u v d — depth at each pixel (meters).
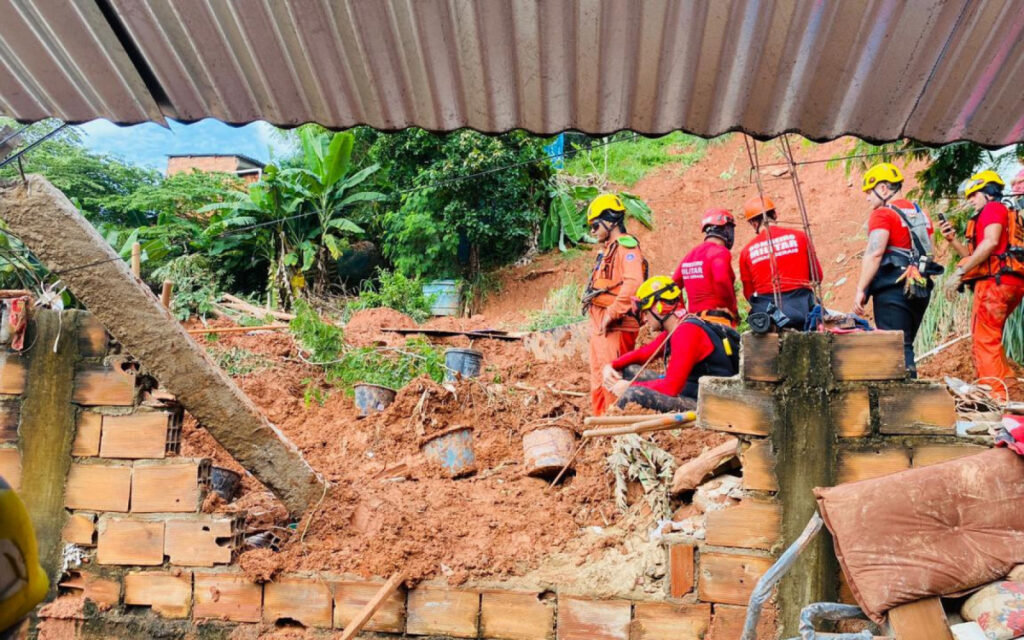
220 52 3.91
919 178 8.19
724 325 5.38
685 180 18.05
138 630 5.02
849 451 4.41
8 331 5.28
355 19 3.72
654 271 15.78
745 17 3.63
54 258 4.79
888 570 3.73
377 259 17.31
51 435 5.23
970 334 7.25
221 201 17.62
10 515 1.81
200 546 5.04
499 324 11.80
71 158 19.14
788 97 3.96
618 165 19.00
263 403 7.95
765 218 4.93
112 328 4.87
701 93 3.98
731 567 4.50
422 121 4.23
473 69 3.95
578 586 4.66
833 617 3.90
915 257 5.62
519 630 4.68
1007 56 3.70
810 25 3.64
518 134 15.70
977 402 5.28
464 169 15.32
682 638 4.51
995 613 3.50
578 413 7.34
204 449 6.65
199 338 9.30
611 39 3.76
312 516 5.10
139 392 5.20
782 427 4.49
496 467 6.25
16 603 1.78
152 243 15.04
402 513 5.04
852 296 11.62
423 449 6.12
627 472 5.20
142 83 4.06
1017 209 6.43
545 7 3.65
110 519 5.14
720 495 4.80
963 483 3.80
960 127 4.05
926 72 3.79
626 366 5.92
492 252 16.48
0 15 3.74
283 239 15.09
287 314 12.42
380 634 4.81
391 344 9.41
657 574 4.61
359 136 16.89
